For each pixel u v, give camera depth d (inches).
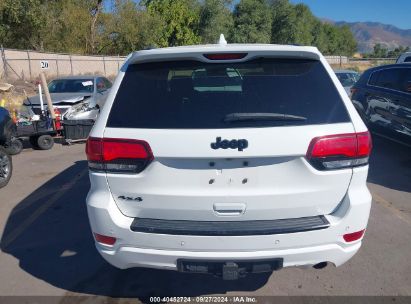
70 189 236.8
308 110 100.0
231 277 101.3
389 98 297.7
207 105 100.7
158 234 100.2
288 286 130.3
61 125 373.4
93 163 103.9
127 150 99.4
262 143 95.3
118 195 103.3
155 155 97.7
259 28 2431.1
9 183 251.8
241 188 98.9
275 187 98.9
